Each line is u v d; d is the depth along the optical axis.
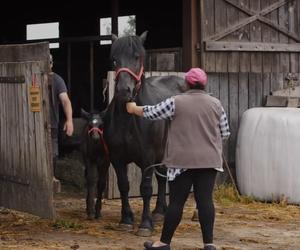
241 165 10.98
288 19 12.01
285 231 8.15
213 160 6.26
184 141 6.26
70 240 7.25
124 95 7.14
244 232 8.02
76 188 11.32
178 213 6.32
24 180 7.70
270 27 11.80
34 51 7.38
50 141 7.30
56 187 7.41
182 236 7.61
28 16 16.69
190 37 10.99
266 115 10.74
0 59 7.91
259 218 9.05
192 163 6.21
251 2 11.56
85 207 9.66
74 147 12.98
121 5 15.58
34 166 7.51
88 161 8.48
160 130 7.66
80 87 14.62
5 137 8.01
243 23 11.47
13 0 16.48
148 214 7.65
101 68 14.46
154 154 7.68
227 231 8.05
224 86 11.34
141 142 7.56
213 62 11.17
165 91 8.43
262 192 10.67
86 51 14.62
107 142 7.86
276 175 10.52
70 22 15.91
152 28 15.16
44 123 7.27
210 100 6.42
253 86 11.66
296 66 12.15
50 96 7.93
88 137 8.24
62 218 8.58
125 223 7.87
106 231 7.77
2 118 8.02
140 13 15.46
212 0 11.12
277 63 11.92
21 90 7.59
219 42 11.16
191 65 10.99
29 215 8.66
